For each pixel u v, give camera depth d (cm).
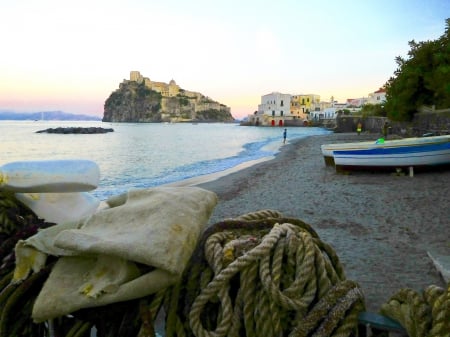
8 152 4341
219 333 167
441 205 1134
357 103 15312
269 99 15600
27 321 192
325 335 158
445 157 1692
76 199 257
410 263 694
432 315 155
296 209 1180
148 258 155
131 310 175
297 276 172
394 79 4200
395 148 1706
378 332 178
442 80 3212
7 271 201
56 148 4928
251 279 172
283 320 170
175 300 184
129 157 3653
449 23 3481
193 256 192
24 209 230
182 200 191
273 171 2183
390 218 1020
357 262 705
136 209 185
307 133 9156
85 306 160
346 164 1820
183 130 12675
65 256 180
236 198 1416
